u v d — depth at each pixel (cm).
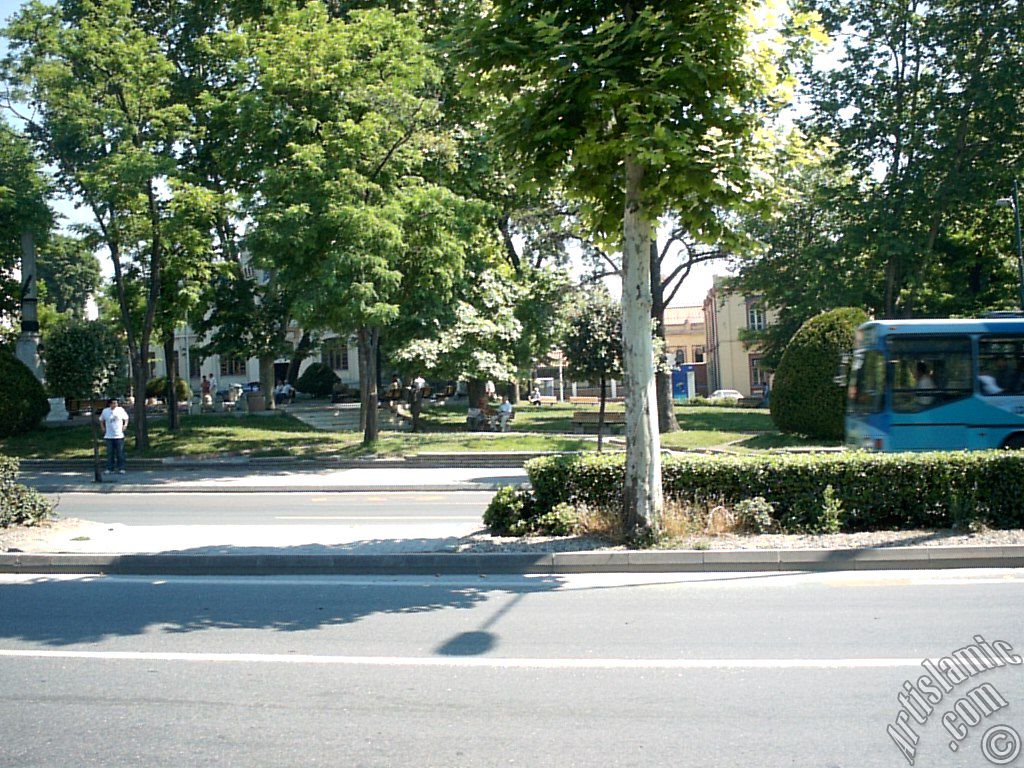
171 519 1464
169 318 2753
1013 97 2686
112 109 2319
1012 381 1666
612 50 890
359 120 2409
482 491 1908
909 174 2864
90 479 2233
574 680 588
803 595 817
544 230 3309
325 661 645
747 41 920
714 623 725
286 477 2223
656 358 2284
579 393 7438
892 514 1061
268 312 3203
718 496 1080
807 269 3294
